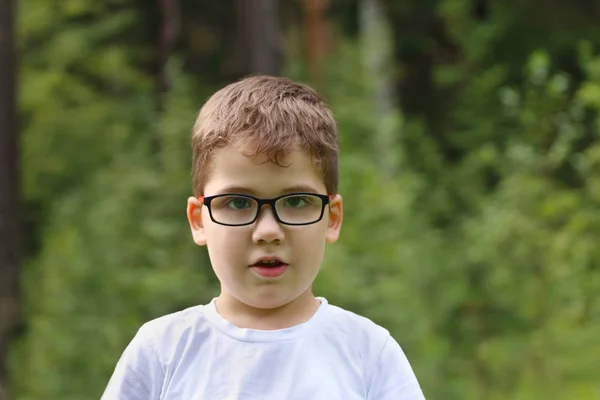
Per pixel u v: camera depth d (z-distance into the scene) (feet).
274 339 8.78
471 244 33.45
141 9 61.98
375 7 60.03
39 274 33.78
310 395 8.55
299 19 57.16
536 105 35.50
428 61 71.92
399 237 34.27
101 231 33.65
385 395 8.82
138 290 32.04
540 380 28.45
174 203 37.01
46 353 29.78
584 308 29.45
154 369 8.91
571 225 30.99
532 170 33.73
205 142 8.72
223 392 8.64
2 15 33.99
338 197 9.11
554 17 61.82
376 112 53.52
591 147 35.14
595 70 35.22
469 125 56.44
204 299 33.94
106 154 47.09
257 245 8.42
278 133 8.36
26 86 48.75
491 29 60.90
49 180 47.24
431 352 29.27
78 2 53.57
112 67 54.03
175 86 42.14
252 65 40.16
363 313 29.50
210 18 63.62
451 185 44.98
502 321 31.04
